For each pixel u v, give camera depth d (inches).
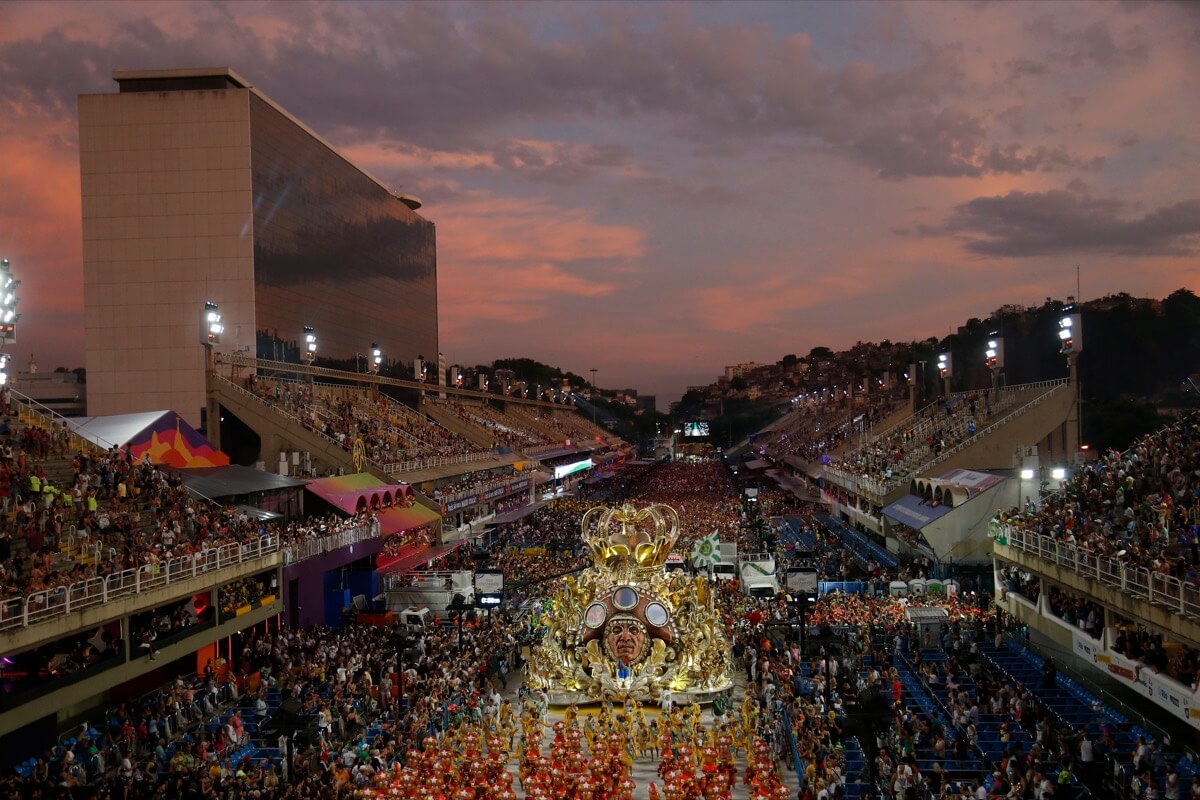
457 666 1718.8
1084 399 4222.4
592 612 1720.0
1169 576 1168.8
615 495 5531.5
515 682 1887.3
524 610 2281.0
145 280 3061.0
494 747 1357.0
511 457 4825.3
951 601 2044.8
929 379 6678.2
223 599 1653.5
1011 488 2290.8
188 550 1567.4
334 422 3137.3
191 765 1167.6
